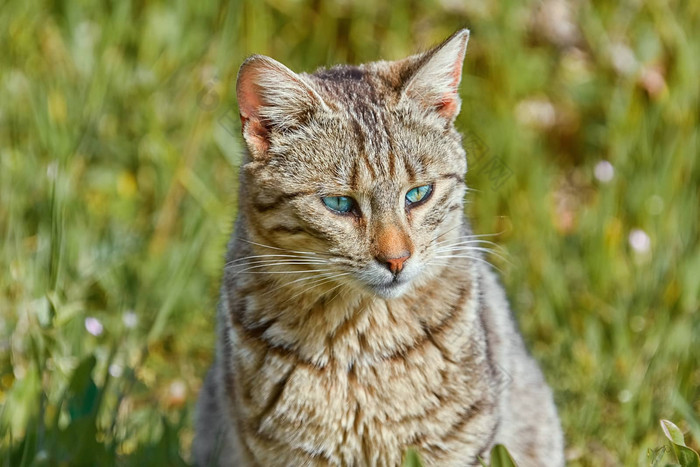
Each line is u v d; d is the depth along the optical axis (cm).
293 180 834
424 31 1464
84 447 903
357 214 838
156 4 1431
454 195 873
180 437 1063
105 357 1104
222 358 905
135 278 1223
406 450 851
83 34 1405
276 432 859
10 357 1096
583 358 1166
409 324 851
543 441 981
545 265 1255
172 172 1309
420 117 856
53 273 1020
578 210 1386
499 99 1402
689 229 1280
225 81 1373
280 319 853
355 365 848
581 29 1480
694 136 1336
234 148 1327
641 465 964
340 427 853
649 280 1237
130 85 1370
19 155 1263
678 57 1415
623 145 1355
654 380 1094
